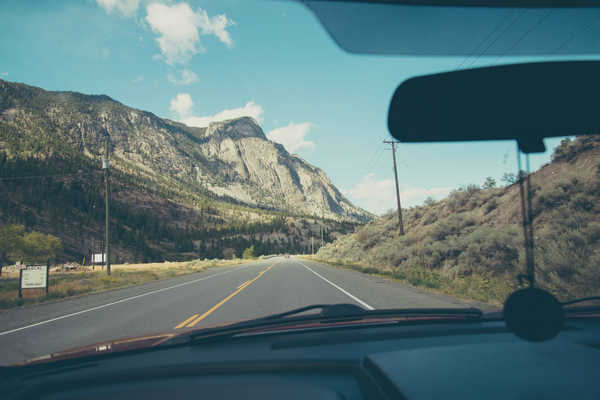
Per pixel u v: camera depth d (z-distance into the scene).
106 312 9.30
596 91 1.25
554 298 0.91
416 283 12.52
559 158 15.60
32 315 9.77
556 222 10.32
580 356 1.30
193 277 23.09
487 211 17.66
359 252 34.00
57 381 1.87
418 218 29.02
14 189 157.62
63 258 100.69
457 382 1.11
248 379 1.74
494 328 2.53
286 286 13.40
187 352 2.42
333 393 1.54
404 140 1.39
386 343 2.27
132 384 1.77
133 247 141.25
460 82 1.32
